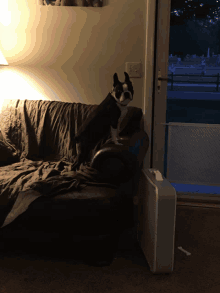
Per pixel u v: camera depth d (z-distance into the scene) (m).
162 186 1.56
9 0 2.47
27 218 1.61
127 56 2.48
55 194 1.61
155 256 1.56
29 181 1.74
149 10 2.35
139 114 2.10
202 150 2.64
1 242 1.87
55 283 1.52
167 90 2.63
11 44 2.55
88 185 1.74
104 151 1.64
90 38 2.47
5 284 1.51
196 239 2.03
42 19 2.47
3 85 2.63
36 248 1.84
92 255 1.67
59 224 1.61
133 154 1.66
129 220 1.88
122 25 2.42
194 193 2.75
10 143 2.24
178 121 2.67
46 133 2.26
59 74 2.56
